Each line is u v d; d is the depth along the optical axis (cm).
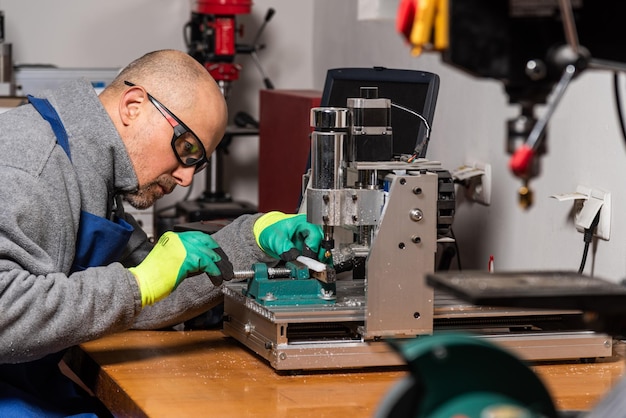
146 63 209
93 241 201
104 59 394
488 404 101
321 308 190
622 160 204
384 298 188
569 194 218
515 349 193
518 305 111
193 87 206
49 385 214
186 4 398
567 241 224
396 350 103
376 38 332
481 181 258
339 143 188
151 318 222
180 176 212
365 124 189
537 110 212
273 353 188
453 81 275
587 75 215
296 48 410
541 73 115
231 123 406
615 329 124
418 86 234
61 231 189
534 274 125
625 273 204
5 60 340
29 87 350
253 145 411
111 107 205
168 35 399
